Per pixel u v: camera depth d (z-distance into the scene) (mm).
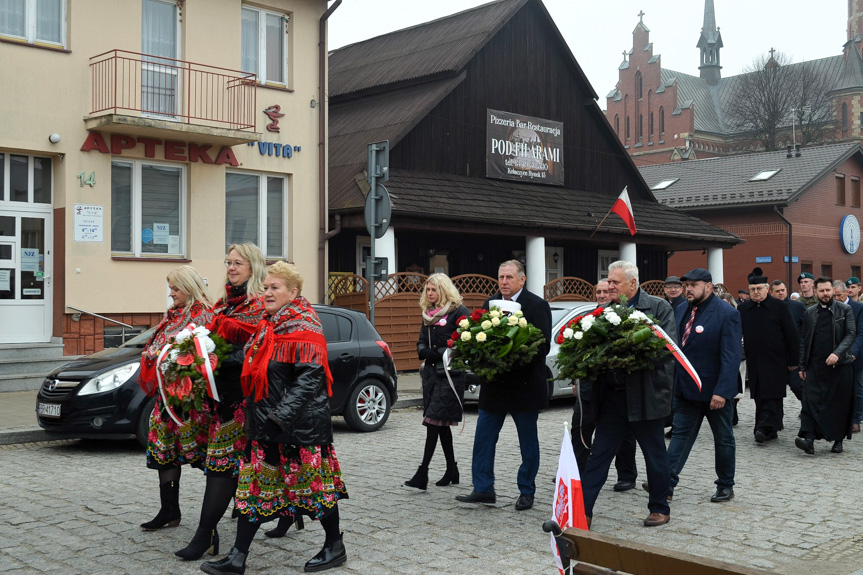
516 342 7023
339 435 11516
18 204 15555
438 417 7961
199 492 7898
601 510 7434
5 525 6691
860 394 12047
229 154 17781
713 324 7758
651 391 6473
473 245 24484
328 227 20156
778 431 12156
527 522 6934
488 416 7426
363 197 19531
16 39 15211
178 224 17391
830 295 10398
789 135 77312
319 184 19422
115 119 15500
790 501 7832
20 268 15594
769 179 40688
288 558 5898
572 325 6539
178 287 6270
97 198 16047
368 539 6395
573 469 3750
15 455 9875
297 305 5461
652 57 93250
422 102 22812
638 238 25547
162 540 6285
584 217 24266
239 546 5441
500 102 24641
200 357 5586
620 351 6258
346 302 19062
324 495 5527
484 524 6863
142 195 16859
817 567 5902
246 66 18656
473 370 7109
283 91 18859
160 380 5891
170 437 6441
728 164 44000
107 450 10219
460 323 7246
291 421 5273
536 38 25734
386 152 14445
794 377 11977
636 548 2988
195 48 17500
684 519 7145
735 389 7668
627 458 8227
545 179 25781
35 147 15344
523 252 26078
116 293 16297
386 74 25141
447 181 22531
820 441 11562
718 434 7828
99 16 16141
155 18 17125
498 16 24734
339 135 23312
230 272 6012
